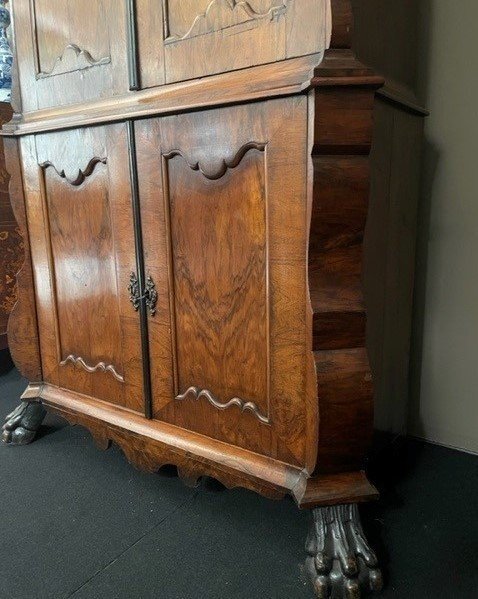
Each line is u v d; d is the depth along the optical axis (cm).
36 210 129
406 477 123
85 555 99
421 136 123
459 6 119
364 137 79
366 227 96
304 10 80
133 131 104
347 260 85
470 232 126
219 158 92
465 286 129
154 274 108
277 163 85
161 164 101
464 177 125
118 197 110
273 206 87
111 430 122
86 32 111
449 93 124
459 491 117
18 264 192
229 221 94
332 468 90
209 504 115
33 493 119
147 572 94
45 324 135
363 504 112
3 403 172
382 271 107
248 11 87
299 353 89
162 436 111
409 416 143
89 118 108
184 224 101
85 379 129
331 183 80
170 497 118
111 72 107
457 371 134
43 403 138
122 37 104
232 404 101
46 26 118
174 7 96
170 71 98
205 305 101
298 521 109
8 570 95
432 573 92
